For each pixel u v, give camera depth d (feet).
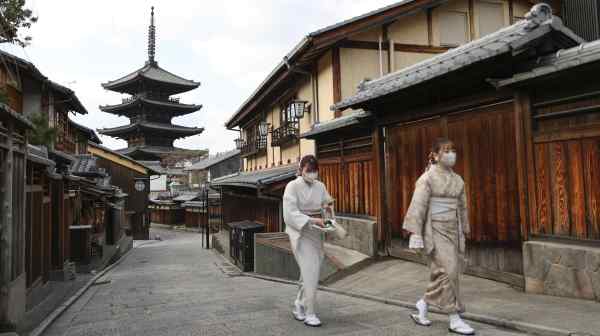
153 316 17.60
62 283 31.86
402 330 13.03
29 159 21.59
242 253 40.45
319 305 17.74
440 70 18.71
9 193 15.66
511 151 17.97
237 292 24.25
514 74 17.30
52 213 33.65
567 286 15.08
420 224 12.96
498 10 43.42
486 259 19.22
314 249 14.83
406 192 24.56
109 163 109.19
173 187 168.96
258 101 57.21
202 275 37.99
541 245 16.06
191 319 16.37
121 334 14.55
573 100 15.37
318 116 40.91
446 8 41.60
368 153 28.17
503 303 14.98
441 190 12.96
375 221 26.84
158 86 159.63
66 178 34.42
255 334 13.48
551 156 16.17
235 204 64.80
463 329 12.25
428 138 22.94
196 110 167.02
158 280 34.78
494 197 18.83
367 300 18.45
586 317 12.52
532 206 16.76
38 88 51.21
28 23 16.89
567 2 43.62
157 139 166.91
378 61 38.52
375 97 23.17
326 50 38.32
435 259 12.94
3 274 15.31
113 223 71.36
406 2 37.42
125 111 164.86
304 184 15.24
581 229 15.03
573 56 14.69
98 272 41.52
